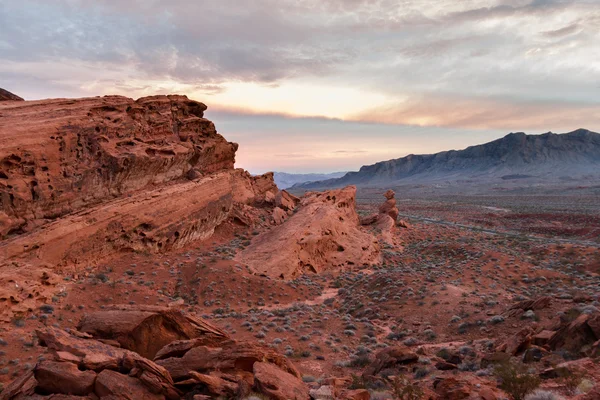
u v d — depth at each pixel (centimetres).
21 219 3603
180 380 1541
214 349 1661
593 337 1914
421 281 4338
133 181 4662
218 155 6191
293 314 3616
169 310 1978
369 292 4303
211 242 5391
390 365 2083
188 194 5066
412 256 6594
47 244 3503
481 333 2744
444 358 2164
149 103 5266
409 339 2830
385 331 3234
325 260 5631
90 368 1502
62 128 4081
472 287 4150
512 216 13488
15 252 3275
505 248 7062
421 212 15762
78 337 1812
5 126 3797
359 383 1723
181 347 1727
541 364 1772
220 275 4328
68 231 3694
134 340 1898
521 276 4741
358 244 6078
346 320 3459
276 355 1706
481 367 1884
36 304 2908
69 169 4028
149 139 4997
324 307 3988
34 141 3781
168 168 5162
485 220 12900
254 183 7319
